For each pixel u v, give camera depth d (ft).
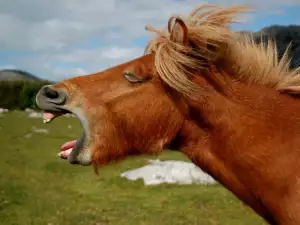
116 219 23.32
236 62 8.82
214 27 8.71
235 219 22.93
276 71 8.84
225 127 8.61
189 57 8.68
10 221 22.47
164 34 9.12
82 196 27.94
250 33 9.57
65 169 35.78
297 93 8.74
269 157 8.26
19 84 121.60
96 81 9.23
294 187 8.02
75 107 9.12
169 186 29.66
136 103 8.98
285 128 8.36
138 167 35.42
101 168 9.41
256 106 8.58
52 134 61.05
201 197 26.73
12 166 36.52
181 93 8.78
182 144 9.18
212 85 8.71
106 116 9.05
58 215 23.77
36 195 27.50
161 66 8.65
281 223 8.25
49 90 9.25
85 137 9.12
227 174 8.75
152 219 23.21
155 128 9.00
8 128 66.74
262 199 8.42
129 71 9.05
